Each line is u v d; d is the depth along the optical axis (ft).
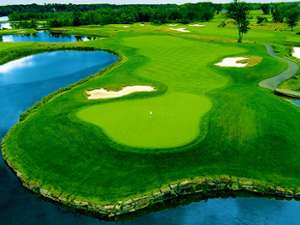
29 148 96.89
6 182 84.69
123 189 77.66
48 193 78.07
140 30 383.86
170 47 254.47
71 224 69.72
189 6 542.57
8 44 295.89
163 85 152.66
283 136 100.94
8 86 175.94
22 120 123.13
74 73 202.08
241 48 245.45
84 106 126.00
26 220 70.74
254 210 73.41
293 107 125.49
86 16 528.63
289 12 386.11
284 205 75.05
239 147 94.22
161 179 80.43
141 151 90.27
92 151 92.12
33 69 214.90
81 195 76.38
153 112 116.98
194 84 155.94
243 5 280.92
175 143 94.17
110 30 409.28
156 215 72.33
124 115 115.14
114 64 207.00
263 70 183.32
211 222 69.67
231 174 82.53
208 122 107.76
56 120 113.29
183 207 74.84
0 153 99.40
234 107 123.34
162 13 520.83
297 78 170.09
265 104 127.54
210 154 90.27
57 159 90.17
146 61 208.23
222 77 169.68
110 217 71.77
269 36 321.11
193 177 81.10
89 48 278.46
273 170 84.58
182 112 117.08
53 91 165.48
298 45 274.77
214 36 319.06
